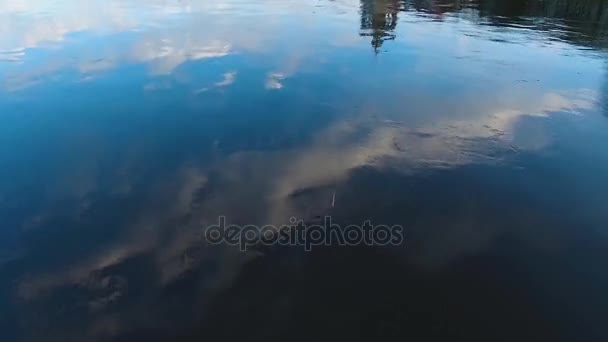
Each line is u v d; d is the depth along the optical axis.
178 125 10.32
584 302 5.90
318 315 5.71
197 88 12.36
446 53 16.33
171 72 13.44
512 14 22.84
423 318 5.66
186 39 16.78
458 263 6.55
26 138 9.48
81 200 7.69
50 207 7.48
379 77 13.77
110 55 14.77
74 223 7.14
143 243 6.78
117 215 7.37
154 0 24.30
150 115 10.72
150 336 5.41
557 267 6.47
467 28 19.97
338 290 6.07
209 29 18.36
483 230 7.23
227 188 8.16
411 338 5.39
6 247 6.61
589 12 23.19
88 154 9.05
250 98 11.88
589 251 6.77
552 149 9.69
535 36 18.73
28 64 13.75
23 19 19.20
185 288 6.05
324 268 6.43
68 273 6.21
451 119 11.05
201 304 5.83
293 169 8.79
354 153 9.42
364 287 6.12
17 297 5.82
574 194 8.13
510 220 7.46
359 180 8.51
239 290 6.05
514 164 9.10
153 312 5.70
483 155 9.42
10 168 8.45
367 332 5.48
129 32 17.47
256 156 9.20
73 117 10.47
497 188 8.31
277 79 13.23
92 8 21.81
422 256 6.68
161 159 8.99
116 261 6.43
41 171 8.41
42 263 6.36
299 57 15.30
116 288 6.00
